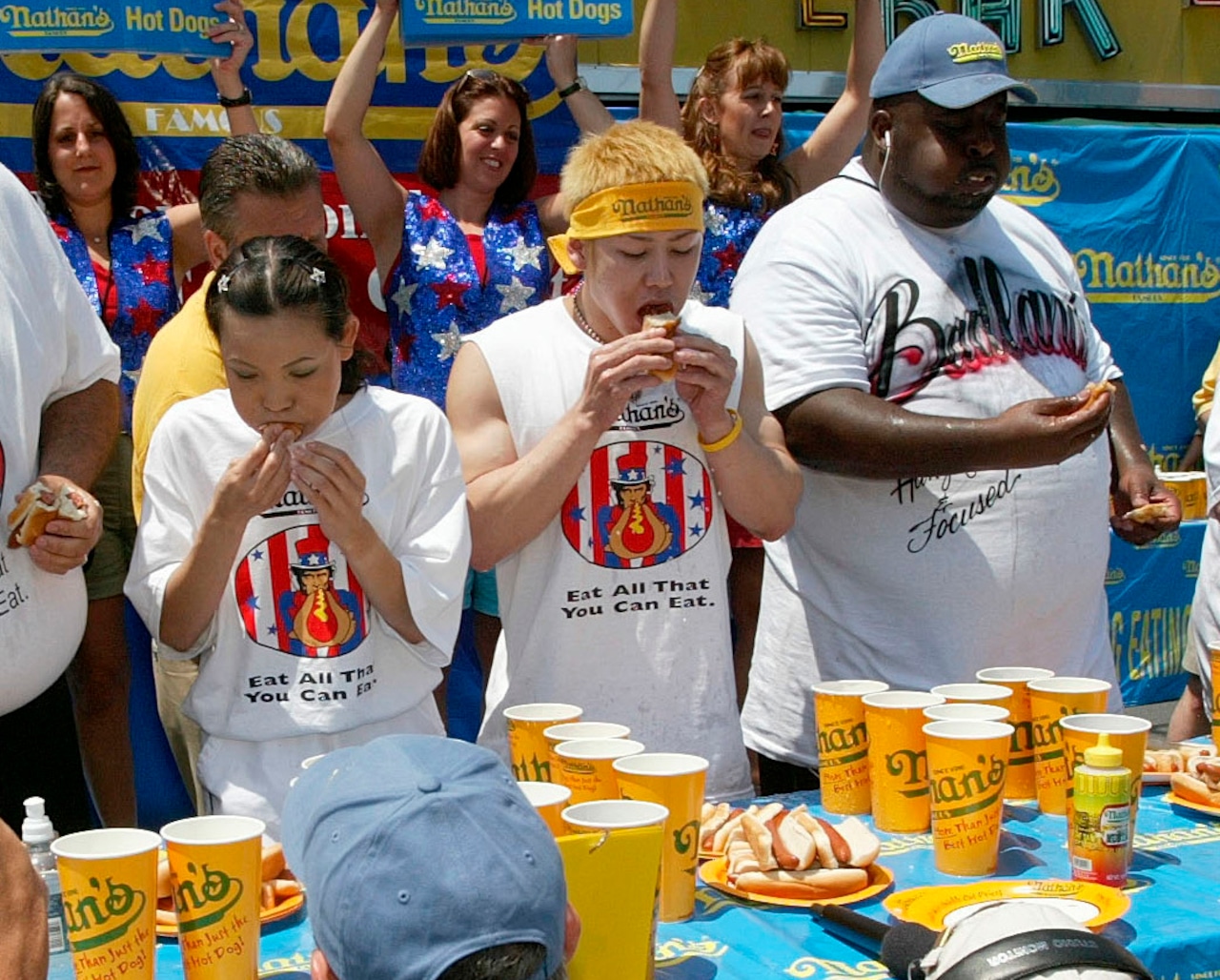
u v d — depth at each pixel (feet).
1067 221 18.84
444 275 13.24
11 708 7.68
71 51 11.69
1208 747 8.32
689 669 8.50
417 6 12.11
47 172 12.55
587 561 8.43
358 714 7.55
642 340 7.89
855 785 7.61
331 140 13.34
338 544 7.40
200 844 5.30
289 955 5.80
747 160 14.29
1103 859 6.41
